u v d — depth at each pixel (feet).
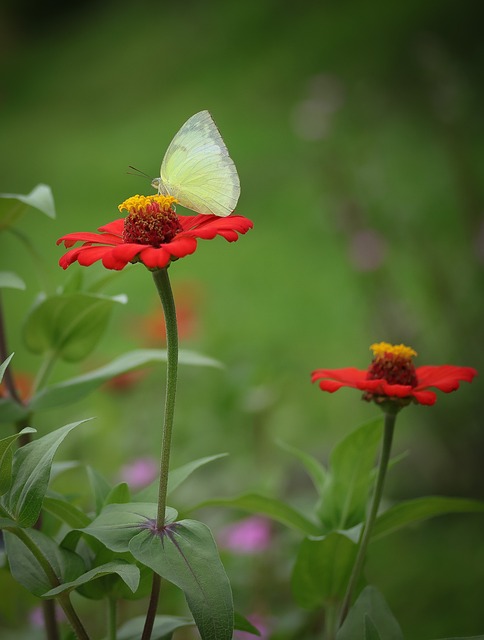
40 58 19.89
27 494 2.41
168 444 2.41
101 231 2.53
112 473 4.05
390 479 4.47
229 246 9.11
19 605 3.34
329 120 5.62
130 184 11.90
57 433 2.45
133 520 2.43
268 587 3.46
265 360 4.89
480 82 9.86
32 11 21.85
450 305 4.51
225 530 3.61
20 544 2.49
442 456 4.44
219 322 6.42
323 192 5.34
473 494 4.35
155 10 19.92
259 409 4.13
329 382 2.58
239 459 4.26
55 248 9.65
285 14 16.12
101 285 2.91
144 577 2.51
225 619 2.35
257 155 11.17
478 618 3.61
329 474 2.72
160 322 4.82
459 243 5.57
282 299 7.39
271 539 3.51
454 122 5.24
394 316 4.66
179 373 4.80
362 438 2.69
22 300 7.87
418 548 4.07
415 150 8.09
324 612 3.21
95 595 2.55
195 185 2.60
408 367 2.59
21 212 2.85
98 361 4.51
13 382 2.82
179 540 2.40
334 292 7.30
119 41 19.24
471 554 3.93
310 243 8.68
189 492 3.98
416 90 8.92
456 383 2.57
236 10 17.54
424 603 3.69
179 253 2.38
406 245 5.00
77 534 2.48
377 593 2.51
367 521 2.57
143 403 4.66
